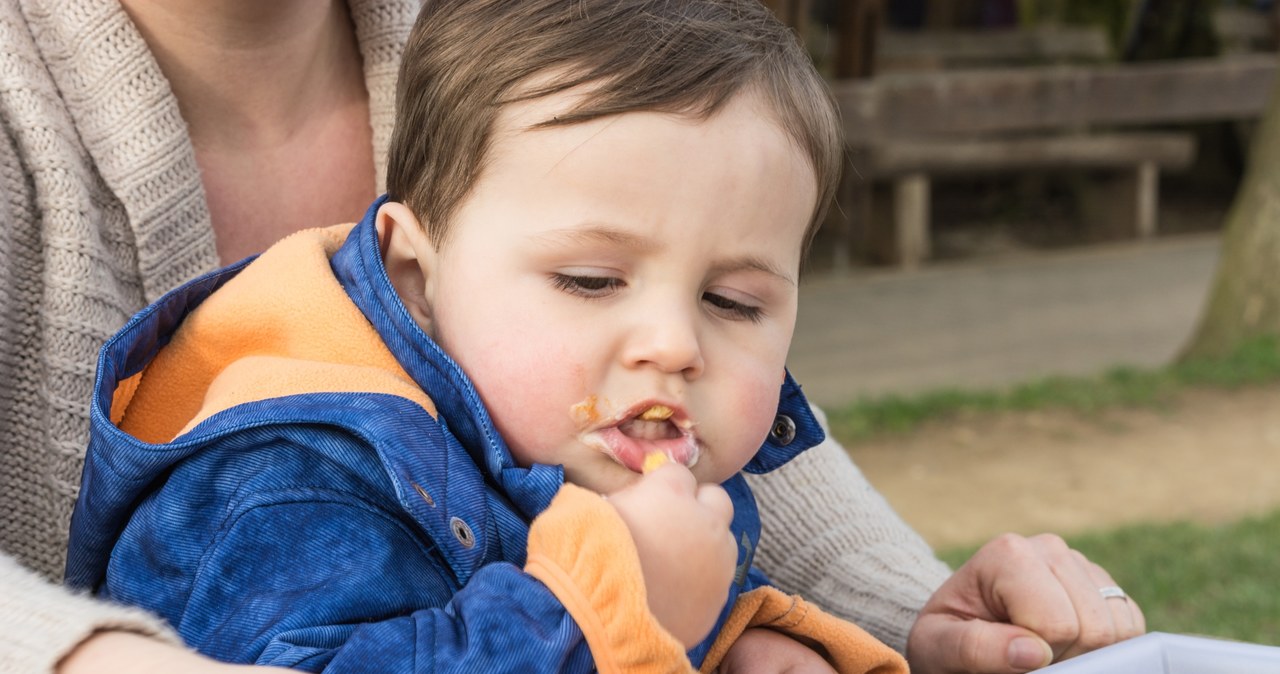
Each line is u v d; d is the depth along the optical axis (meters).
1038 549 1.51
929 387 7.45
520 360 1.16
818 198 1.32
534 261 1.16
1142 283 9.84
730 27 1.26
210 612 1.05
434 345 1.19
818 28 11.62
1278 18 12.44
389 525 1.08
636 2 1.27
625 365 1.16
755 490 1.66
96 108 1.38
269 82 1.51
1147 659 1.14
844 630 1.32
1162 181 13.17
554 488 1.13
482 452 1.18
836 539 1.67
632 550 0.98
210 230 1.44
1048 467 6.28
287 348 1.25
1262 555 4.80
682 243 1.16
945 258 10.70
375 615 1.04
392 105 1.56
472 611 0.98
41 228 1.33
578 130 1.16
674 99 1.17
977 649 1.42
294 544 1.06
